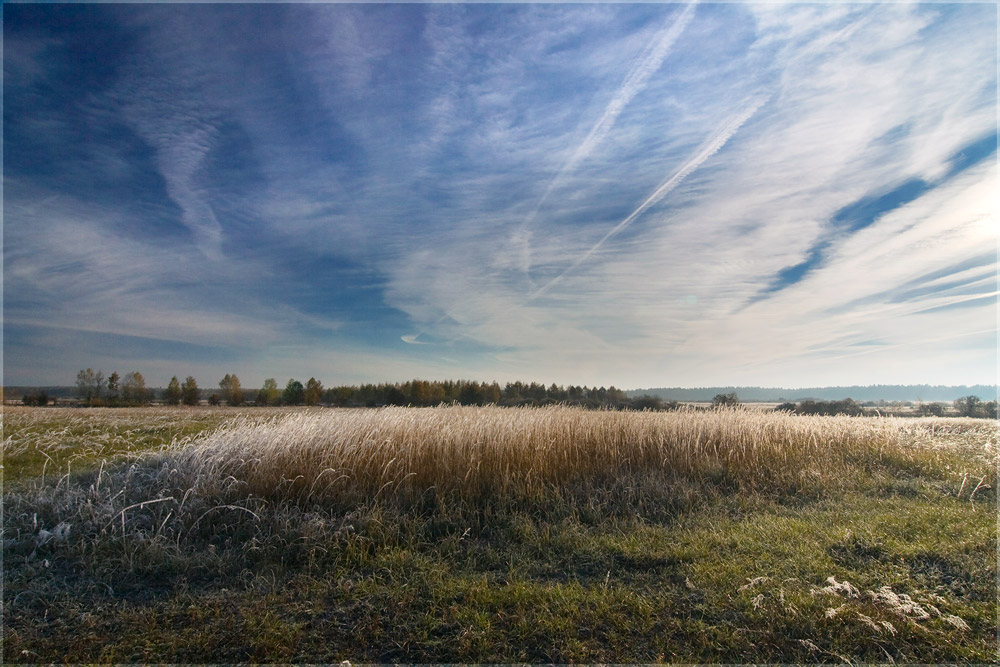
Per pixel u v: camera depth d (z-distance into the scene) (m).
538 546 5.25
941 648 3.42
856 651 3.41
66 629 3.72
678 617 3.85
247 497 6.23
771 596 4.05
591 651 3.43
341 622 3.82
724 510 6.58
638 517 6.29
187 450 7.92
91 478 7.37
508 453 7.58
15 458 9.21
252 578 4.57
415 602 4.06
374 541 5.20
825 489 7.66
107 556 4.87
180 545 5.21
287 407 37.53
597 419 10.20
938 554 4.88
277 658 3.38
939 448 10.47
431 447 7.36
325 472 6.67
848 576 4.46
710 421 10.69
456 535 5.44
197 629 3.72
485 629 3.65
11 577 4.43
